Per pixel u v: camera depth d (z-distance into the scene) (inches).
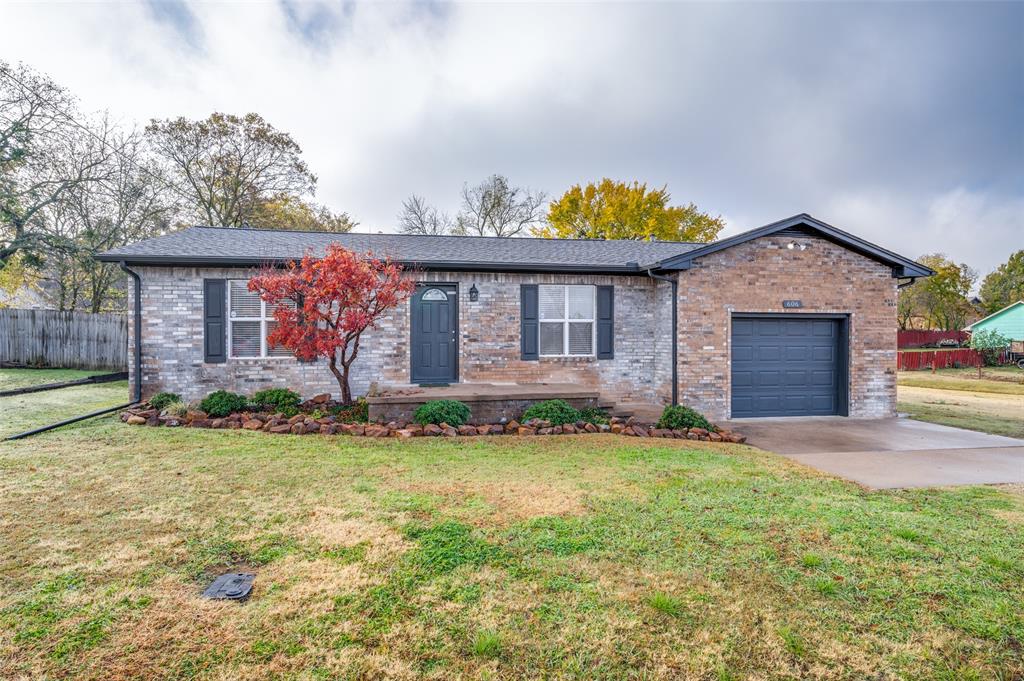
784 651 101.7
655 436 309.4
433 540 148.8
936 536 157.1
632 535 154.5
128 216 796.6
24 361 627.2
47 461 226.8
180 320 380.5
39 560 132.9
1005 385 712.4
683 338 394.3
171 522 159.8
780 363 416.8
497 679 92.5
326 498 184.1
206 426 307.1
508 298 426.6
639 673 94.7
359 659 97.1
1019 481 221.6
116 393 448.5
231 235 467.5
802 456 269.0
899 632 108.6
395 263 380.5
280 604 114.3
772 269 404.2
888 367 418.3
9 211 681.6
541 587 123.6
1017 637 107.1
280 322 334.6
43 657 95.7
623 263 433.1
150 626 105.6
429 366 418.0
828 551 145.6
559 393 349.7
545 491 195.8
